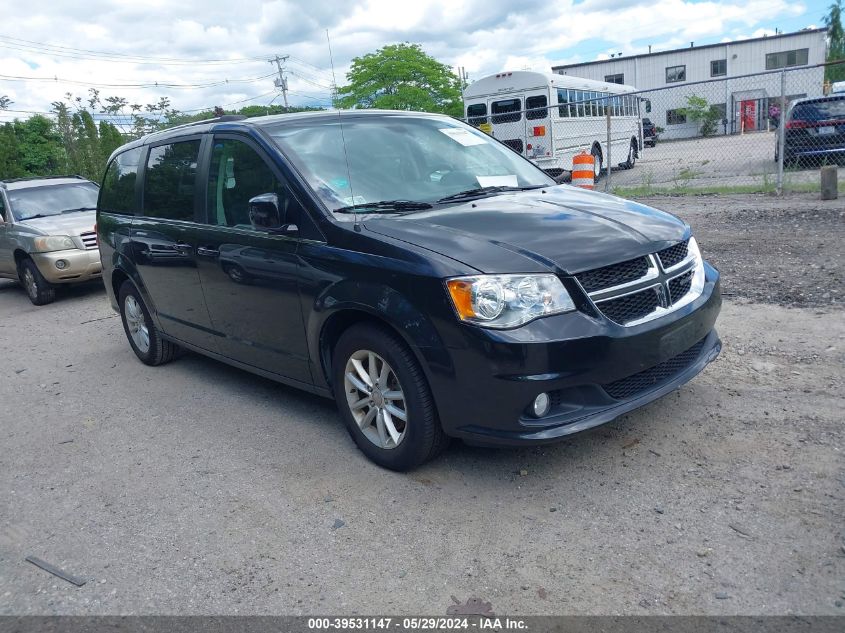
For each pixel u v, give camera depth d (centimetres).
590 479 361
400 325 347
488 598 282
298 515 357
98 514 381
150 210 562
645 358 346
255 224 402
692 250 402
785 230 914
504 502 348
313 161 427
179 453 447
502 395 327
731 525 310
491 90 1978
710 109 4728
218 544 339
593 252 346
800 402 419
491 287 325
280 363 449
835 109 1405
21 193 1079
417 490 367
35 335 828
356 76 2830
